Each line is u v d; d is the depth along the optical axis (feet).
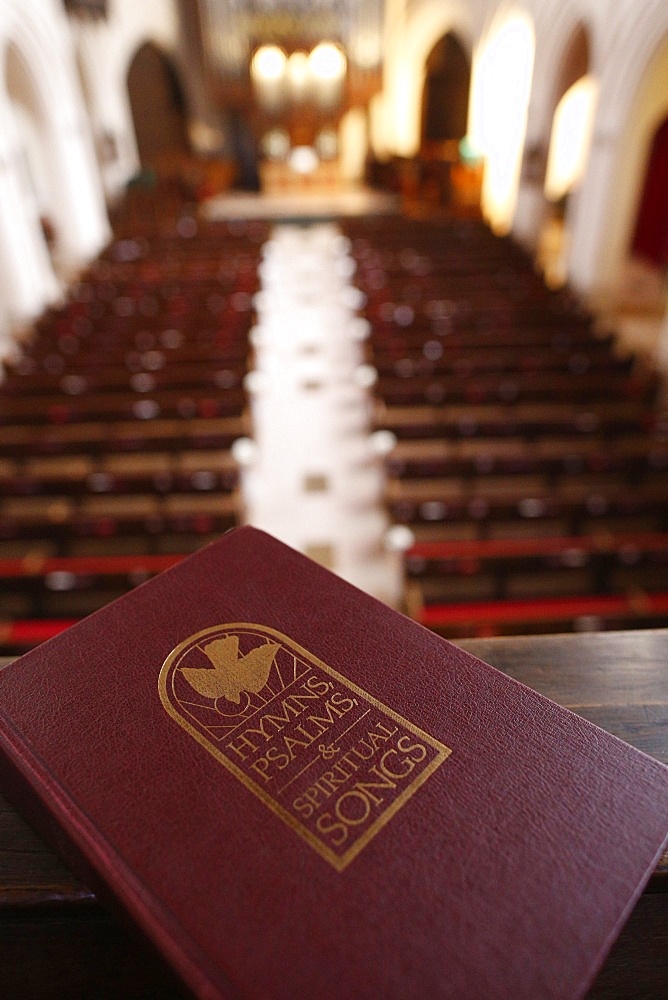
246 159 60.03
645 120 30.50
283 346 29.17
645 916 2.44
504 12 40.91
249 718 2.28
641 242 42.83
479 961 1.69
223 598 2.72
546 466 15.75
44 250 36.14
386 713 2.30
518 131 43.52
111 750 2.18
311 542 17.24
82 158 40.88
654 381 20.11
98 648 2.50
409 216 50.62
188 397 19.84
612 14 29.35
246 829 1.97
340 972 1.68
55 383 20.97
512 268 33.50
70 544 14.21
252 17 49.26
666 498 13.60
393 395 19.22
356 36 50.37
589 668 3.11
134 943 2.40
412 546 12.63
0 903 2.31
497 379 20.66
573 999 1.63
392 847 1.93
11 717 2.27
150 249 38.83
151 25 51.13
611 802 2.04
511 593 12.43
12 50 33.01
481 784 2.09
